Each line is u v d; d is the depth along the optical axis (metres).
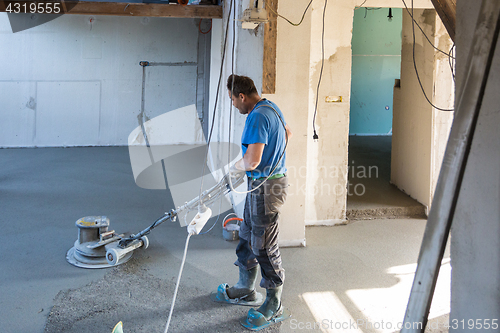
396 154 5.45
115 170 6.42
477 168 1.39
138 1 7.46
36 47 7.62
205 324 2.60
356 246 3.89
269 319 2.62
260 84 3.61
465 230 1.46
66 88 7.86
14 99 7.70
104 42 7.87
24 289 2.92
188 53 8.22
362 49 9.56
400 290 3.07
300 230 3.85
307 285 3.12
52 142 7.96
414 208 4.73
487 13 1.31
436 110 4.47
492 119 1.33
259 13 2.65
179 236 4.02
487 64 1.31
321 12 4.11
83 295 2.88
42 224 4.16
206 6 6.03
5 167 6.37
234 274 3.28
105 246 3.36
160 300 2.86
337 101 4.29
